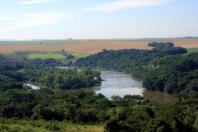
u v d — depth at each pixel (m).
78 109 165.88
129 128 111.56
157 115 127.44
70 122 152.88
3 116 165.75
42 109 160.12
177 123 107.50
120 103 192.62
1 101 181.12
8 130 109.69
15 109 169.50
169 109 137.62
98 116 156.12
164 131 105.50
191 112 135.50
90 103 188.75
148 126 108.00
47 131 119.88
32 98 193.50
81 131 127.44
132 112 136.12
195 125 112.62
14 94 197.62
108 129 113.75
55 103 183.00
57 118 160.25
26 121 144.00
